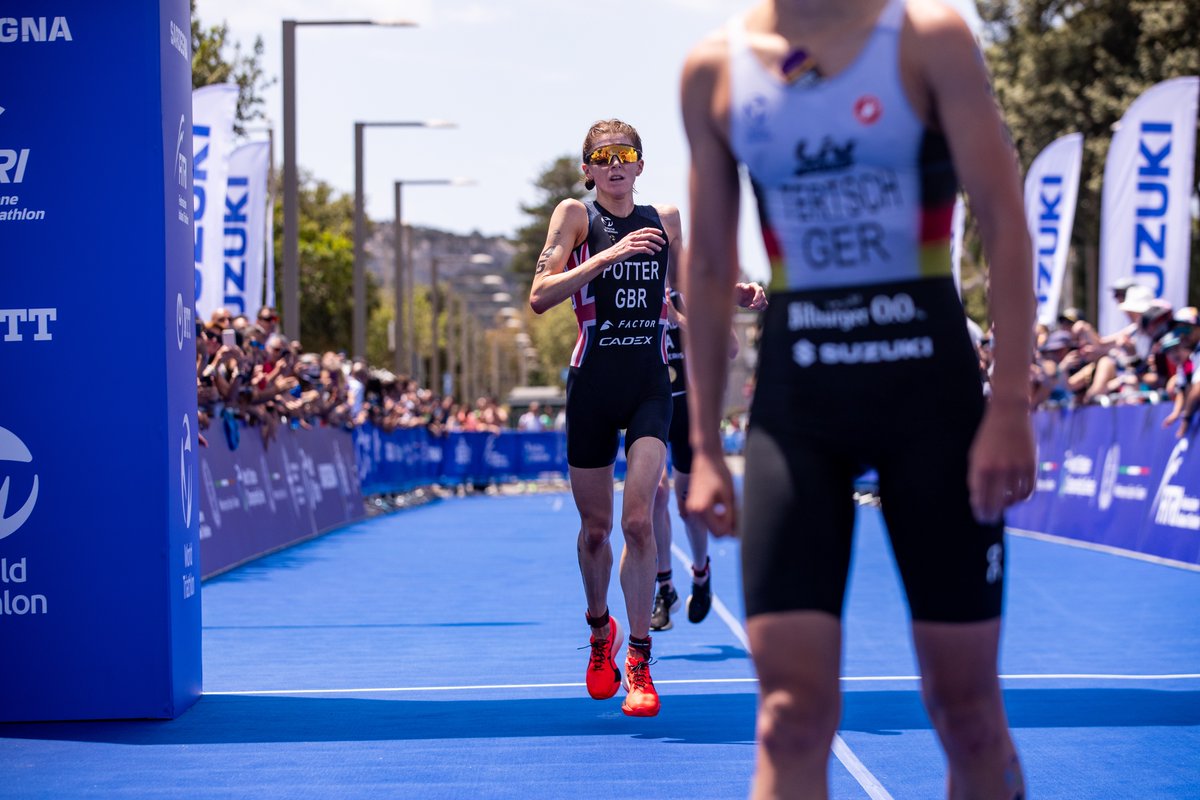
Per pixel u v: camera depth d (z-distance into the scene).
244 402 22.53
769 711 3.97
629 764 7.63
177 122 9.15
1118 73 56.09
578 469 8.83
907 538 4.06
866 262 4.04
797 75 3.96
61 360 8.79
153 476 8.84
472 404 139.25
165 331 8.80
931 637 4.07
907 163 3.95
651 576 8.76
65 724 8.81
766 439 4.12
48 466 8.82
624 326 8.62
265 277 28.92
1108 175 26.83
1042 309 32.75
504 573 20.05
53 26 8.79
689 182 4.21
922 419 4.00
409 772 7.47
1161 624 13.74
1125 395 22.83
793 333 4.12
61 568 8.85
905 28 3.89
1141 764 7.50
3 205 8.79
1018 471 3.77
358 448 34.91
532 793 6.99
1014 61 61.53
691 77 4.17
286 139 29.08
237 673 11.02
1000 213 3.81
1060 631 13.25
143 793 7.04
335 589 17.86
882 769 7.41
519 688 10.17
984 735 4.15
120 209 8.77
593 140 8.77
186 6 9.41
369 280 119.62
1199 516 19.19
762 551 4.02
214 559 19.83
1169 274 26.62
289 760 7.78
